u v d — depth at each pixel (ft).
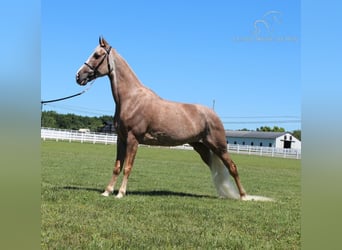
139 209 25.04
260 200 33.04
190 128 31.86
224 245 17.74
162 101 32.09
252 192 40.04
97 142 160.45
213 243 17.84
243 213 25.75
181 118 31.65
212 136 33.01
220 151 33.30
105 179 44.70
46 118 275.18
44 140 146.82
